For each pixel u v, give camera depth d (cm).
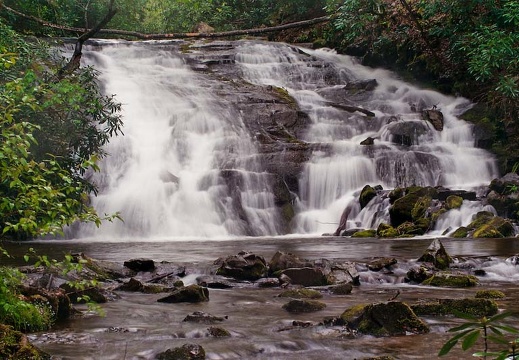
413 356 491
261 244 1387
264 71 2623
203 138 2028
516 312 651
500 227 1505
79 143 1121
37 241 1495
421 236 1533
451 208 1605
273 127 2136
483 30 1808
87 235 1611
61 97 995
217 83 2445
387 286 851
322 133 2181
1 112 520
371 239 1494
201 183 1802
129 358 484
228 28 3134
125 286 796
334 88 2539
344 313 596
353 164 1892
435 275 859
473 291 797
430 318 621
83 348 510
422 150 2045
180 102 2194
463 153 2053
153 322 611
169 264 933
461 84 2425
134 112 2092
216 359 488
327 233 1700
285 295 758
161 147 1958
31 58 1132
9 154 468
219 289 822
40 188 473
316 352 506
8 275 512
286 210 1803
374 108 2380
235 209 1764
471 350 507
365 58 2758
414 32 2520
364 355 497
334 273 872
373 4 2156
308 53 2833
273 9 3206
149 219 1691
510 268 966
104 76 2331
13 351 458
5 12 1475
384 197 1703
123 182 1798
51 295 617
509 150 2025
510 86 1800
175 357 481
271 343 526
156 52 2623
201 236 1686
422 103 2416
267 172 1873
